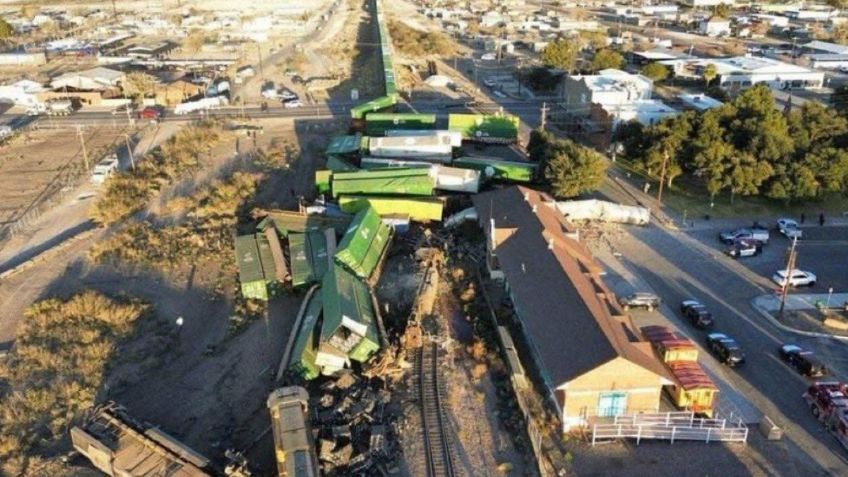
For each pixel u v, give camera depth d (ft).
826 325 156.35
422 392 132.57
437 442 119.96
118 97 344.69
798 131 227.40
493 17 605.73
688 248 193.98
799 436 122.52
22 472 115.65
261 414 128.47
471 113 326.65
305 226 196.13
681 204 222.48
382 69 395.34
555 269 150.41
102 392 134.51
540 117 319.68
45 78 390.42
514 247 167.84
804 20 603.26
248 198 223.92
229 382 137.90
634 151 248.32
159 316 161.48
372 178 211.61
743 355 141.28
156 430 118.83
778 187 211.00
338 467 112.68
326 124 309.42
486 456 117.39
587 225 206.59
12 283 175.32
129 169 247.70
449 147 244.22
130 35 517.96
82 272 180.96
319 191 220.64
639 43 483.92
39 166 255.09
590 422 122.93
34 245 196.65
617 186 235.61
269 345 149.89
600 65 377.91
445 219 207.10
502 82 388.57
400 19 613.52
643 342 131.95
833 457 117.50
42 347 147.23
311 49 476.13
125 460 111.96
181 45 482.28
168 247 192.95
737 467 115.14
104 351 146.20
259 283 165.89
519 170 229.25
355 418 122.62
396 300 163.73
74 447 120.16
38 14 613.52
